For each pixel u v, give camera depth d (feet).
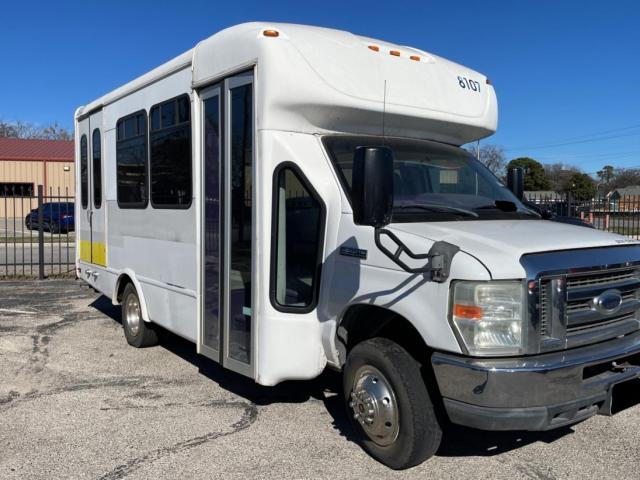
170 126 19.56
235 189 16.16
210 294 17.51
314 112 14.92
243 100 15.69
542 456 14.01
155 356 22.85
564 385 11.63
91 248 27.84
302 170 14.53
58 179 122.62
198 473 13.24
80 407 17.35
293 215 14.83
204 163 17.67
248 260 15.67
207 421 16.25
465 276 11.46
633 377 12.90
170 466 13.58
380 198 11.66
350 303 13.73
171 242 19.74
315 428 15.71
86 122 27.73
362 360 13.56
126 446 14.67
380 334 14.16
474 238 12.39
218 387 19.13
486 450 14.34
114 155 24.36
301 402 17.67
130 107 22.65
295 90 14.53
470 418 11.50
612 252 12.94
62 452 14.34
